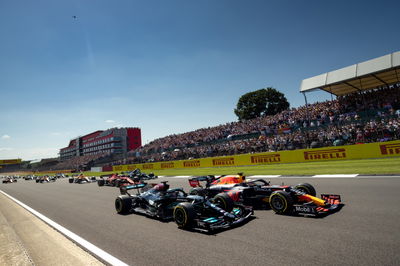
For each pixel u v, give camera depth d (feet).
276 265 13.12
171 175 82.53
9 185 115.03
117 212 29.73
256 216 22.85
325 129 80.59
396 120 67.10
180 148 131.75
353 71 72.59
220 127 132.26
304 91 82.69
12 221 30.09
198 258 14.85
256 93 188.85
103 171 166.91
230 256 14.75
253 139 98.12
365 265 12.39
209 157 99.35
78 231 22.75
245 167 78.13
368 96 84.99
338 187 32.73
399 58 65.41
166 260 14.96
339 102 91.97
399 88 79.15
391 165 45.55
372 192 27.99
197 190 32.17
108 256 16.22
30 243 20.20
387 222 18.11
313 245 15.26
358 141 70.13
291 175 49.14
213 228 19.15
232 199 25.94
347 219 19.54
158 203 25.29
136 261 15.15
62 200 44.55
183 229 21.08
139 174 72.23
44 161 384.27
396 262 12.44
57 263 15.55
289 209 22.26
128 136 329.11
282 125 100.53
